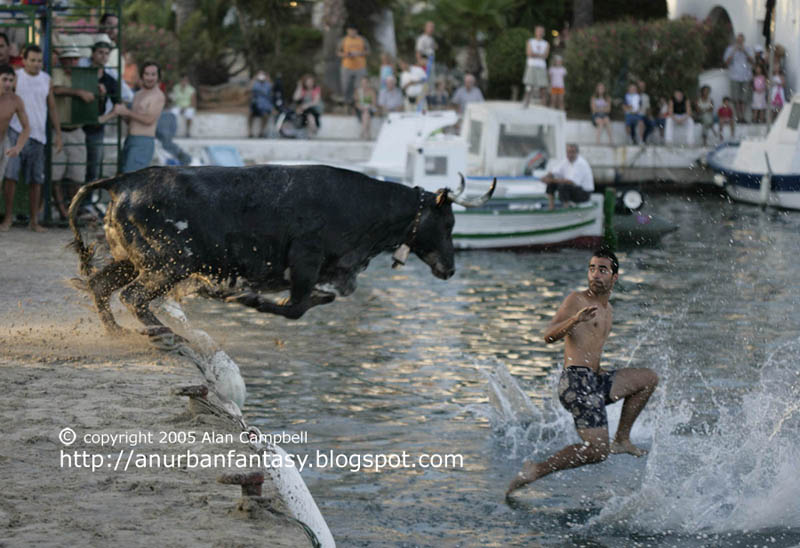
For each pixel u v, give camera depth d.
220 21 35.22
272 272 8.88
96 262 9.69
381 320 13.61
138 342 9.17
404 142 22.67
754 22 31.20
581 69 32.38
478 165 22.47
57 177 16.83
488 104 22.61
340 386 10.16
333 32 34.41
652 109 31.19
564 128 22.58
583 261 19.58
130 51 30.89
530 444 8.55
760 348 12.19
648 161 29.42
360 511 6.98
